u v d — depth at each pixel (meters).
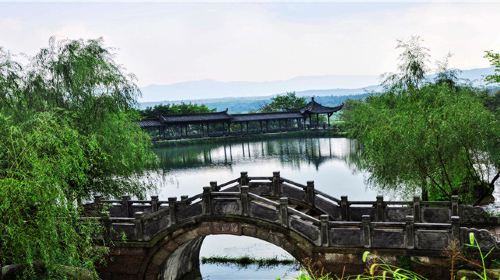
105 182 19.25
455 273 11.87
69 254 11.73
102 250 13.71
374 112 20.52
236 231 14.56
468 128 16.39
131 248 15.33
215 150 65.38
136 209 17.98
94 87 18.36
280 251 21.88
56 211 10.94
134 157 20.17
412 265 12.48
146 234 15.15
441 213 14.93
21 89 16.67
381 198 15.71
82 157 12.32
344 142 67.88
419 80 20.64
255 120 83.19
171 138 74.06
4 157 10.84
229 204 14.48
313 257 13.66
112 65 19.25
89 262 12.28
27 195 10.19
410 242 12.52
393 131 17.30
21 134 10.80
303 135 80.50
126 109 20.00
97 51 19.23
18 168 10.45
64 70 18.02
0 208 9.73
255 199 14.31
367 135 19.69
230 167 48.34
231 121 80.69
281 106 112.25
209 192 14.62
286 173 42.72
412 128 16.80
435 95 18.52
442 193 19.66
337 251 13.32
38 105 16.97
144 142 22.52
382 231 12.84
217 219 14.65
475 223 14.83
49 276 11.78
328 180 37.94
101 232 15.19
